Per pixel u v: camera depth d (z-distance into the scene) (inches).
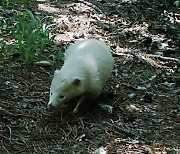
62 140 252.8
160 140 262.5
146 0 540.1
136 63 370.6
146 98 311.0
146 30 450.6
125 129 269.0
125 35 429.7
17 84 305.7
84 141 254.2
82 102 277.4
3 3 457.4
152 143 258.1
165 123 282.2
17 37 347.3
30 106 281.3
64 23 431.2
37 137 252.8
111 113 284.7
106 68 279.0
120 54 382.0
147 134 267.4
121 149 249.4
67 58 286.7
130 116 284.7
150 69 364.2
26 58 331.6
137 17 482.0
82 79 263.0
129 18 479.5
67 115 275.3
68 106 284.2
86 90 269.7
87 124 270.1
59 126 264.2
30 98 290.0
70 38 400.8
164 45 415.5
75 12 472.7
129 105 299.4
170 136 268.1
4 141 247.3
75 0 512.1
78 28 427.5
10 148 242.2
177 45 422.0
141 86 331.9
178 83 341.4
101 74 275.0
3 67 327.3
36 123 265.3
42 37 359.3
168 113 295.4
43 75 324.8
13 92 294.5
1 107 274.5
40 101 287.4
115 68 356.2
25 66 332.5
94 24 444.5
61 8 480.7
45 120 268.8
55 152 242.4
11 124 261.7
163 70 364.8
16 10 452.4
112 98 304.5
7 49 342.0
